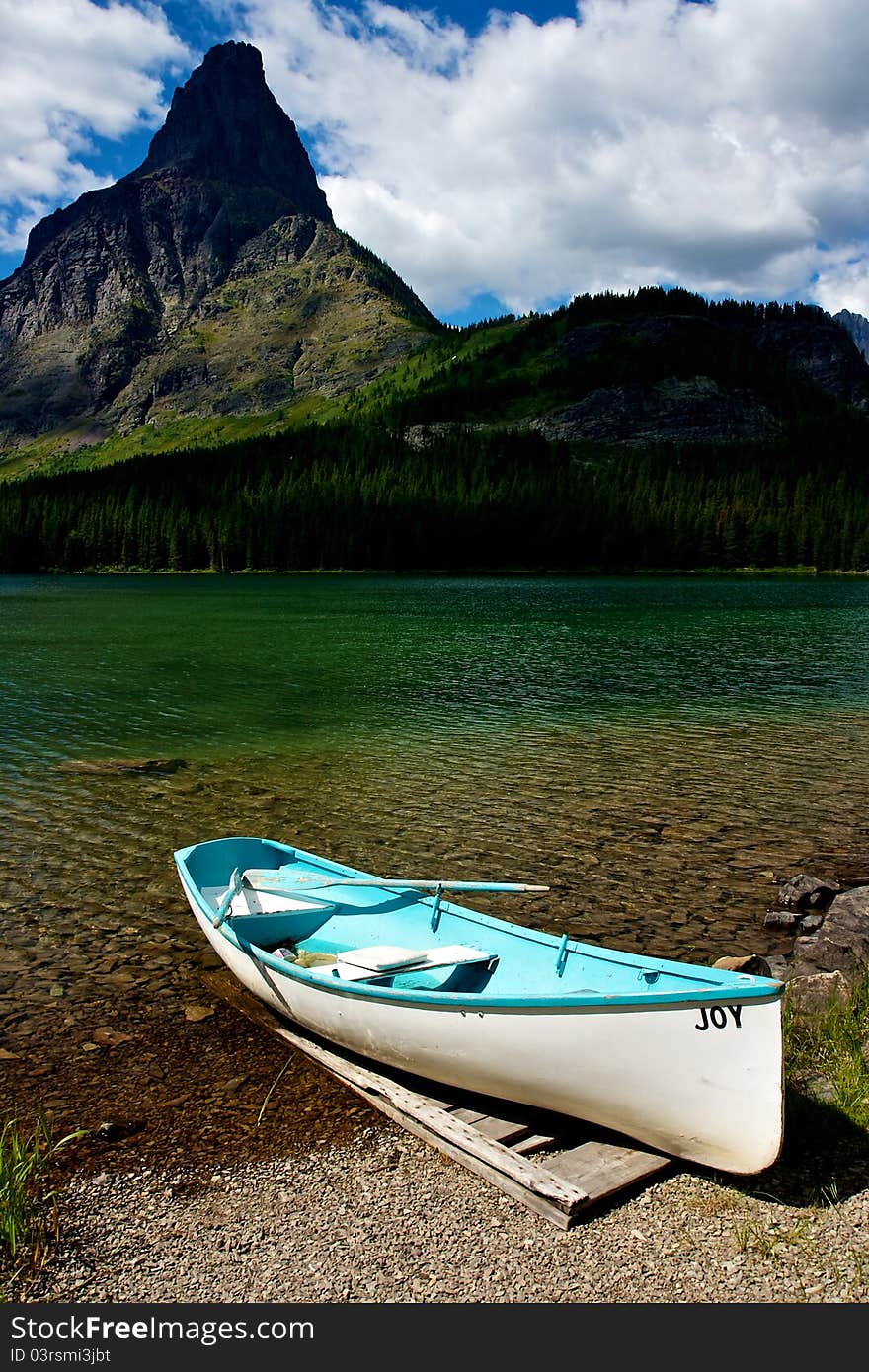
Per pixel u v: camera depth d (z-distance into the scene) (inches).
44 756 872.3
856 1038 345.1
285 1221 252.4
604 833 639.1
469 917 369.4
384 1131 296.5
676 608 2977.4
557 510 6264.8
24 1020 371.9
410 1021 301.6
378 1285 229.3
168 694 1241.4
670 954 444.8
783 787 762.2
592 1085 273.1
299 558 6092.5
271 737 959.0
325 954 374.9
